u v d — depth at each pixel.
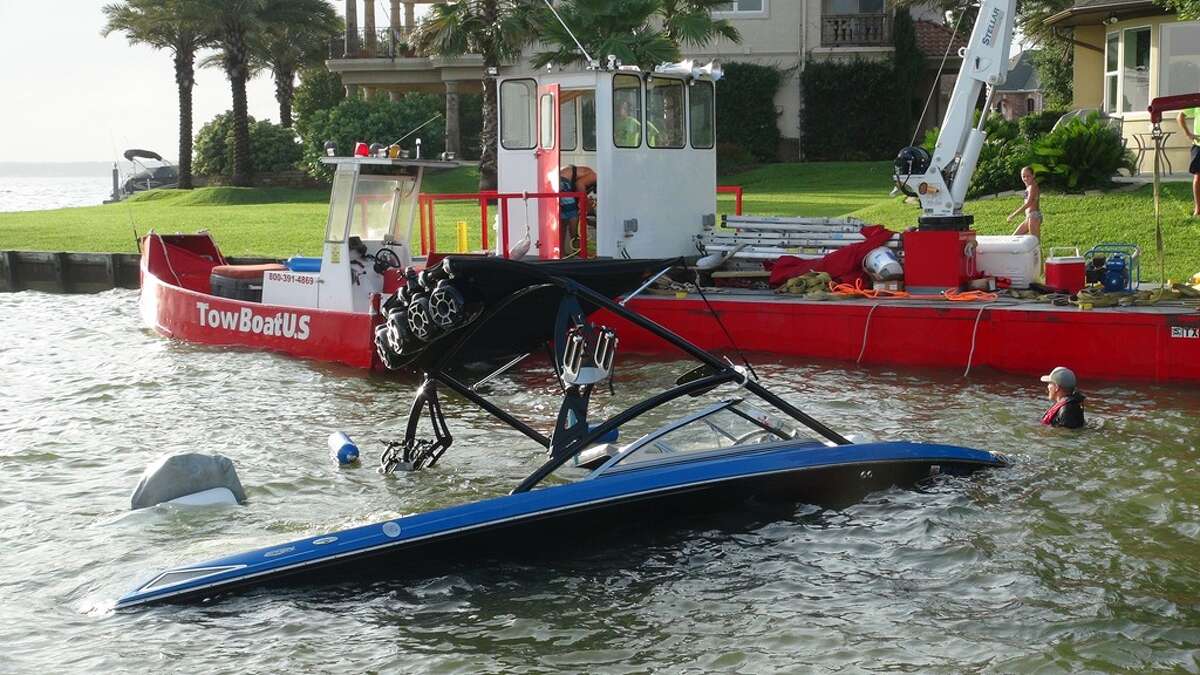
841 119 44.28
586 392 8.62
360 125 45.97
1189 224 20.09
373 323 15.04
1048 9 41.00
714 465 8.62
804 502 8.85
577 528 8.14
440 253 16.41
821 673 6.35
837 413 12.12
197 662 6.60
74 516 9.10
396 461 10.24
